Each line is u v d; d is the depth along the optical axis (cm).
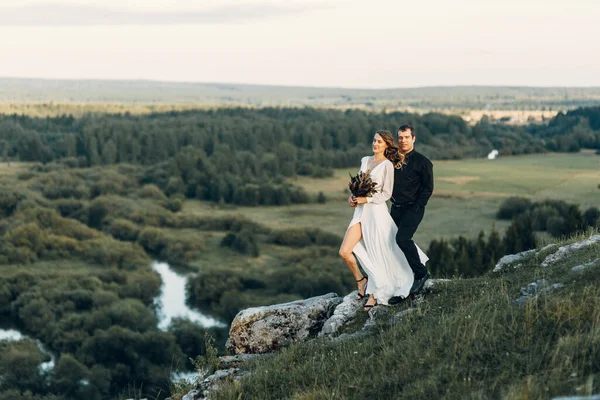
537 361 505
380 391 540
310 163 15375
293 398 566
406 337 638
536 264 792
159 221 10156
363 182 728
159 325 5866
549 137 17238
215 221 10131
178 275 7706
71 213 10188
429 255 5341
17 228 8056
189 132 15612
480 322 604
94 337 5062
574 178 11694
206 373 748
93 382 4538
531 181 11781
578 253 761
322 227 10369
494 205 10538
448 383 510
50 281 6656
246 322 816
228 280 6738
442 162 14825
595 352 485
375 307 749
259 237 9425
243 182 13062
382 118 18375
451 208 10538
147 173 13562
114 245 8156
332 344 692
